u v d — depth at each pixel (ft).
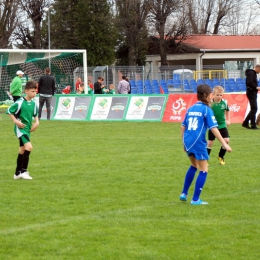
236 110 130.72
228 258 37.40
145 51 307.78
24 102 64.64
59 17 289.33
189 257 37.58
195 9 401.49
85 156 82.07
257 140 97.86
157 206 51.39
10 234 43.04
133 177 65.41
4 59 185.06
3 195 56.54
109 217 47.67
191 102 135.33
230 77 272.72
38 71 206.08
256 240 41.14
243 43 309.42
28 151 64.90
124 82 178.09
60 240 41.45
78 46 287.28
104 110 143.74
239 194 56.08
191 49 301.43
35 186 60.90
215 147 89.71
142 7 297.33
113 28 285.23
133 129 120.06
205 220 46.44
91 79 231.09
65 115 148.56
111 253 38.47
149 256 37.78
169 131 114.93
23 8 291.99
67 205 52.06
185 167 71.72
